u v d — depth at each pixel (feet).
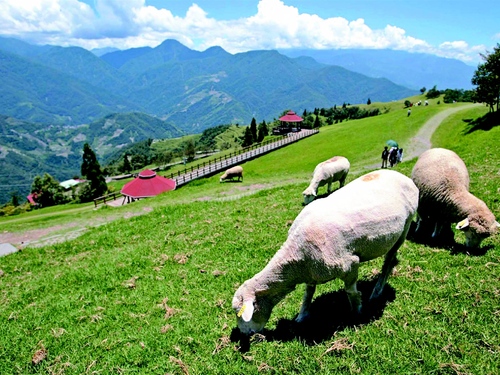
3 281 42.06
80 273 38.83
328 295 27.17
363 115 399.03
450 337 20.83
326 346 21.61
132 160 412.36
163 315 28.19
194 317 27.04
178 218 58.59
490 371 18.26
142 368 22.20
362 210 21.79
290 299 27.63
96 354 24.13
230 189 96.63
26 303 33.88
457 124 163.32
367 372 19.22
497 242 31.42
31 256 50.65
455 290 25.30
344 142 174.50
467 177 34.01
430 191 33.42
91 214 82.79
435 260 30.27
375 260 31.86
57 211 141.18
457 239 33.81
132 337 25.38
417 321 22.79
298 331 23.58
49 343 25.90
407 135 162.09
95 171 202.28
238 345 22.95
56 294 34.71
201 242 43.52
